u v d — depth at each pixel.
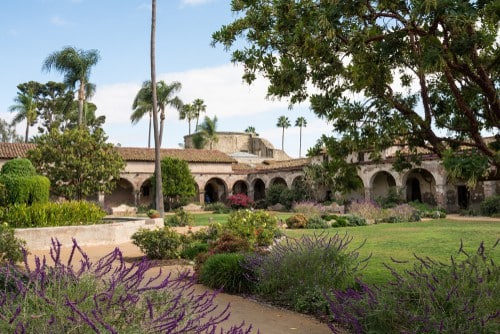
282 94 5.05
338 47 4.77
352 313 4.56
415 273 4.75
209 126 50.69
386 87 4.83
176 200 39.03
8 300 2.68
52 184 24.47
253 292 7.34
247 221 11.30
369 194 32.06
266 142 58.91
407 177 30.69
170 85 33.28
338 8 4.24
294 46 4.83
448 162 3.51
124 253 12.15
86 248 13.27
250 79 5.39
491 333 3.69
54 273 2.88
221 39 5.28
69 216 14.83
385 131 4.48
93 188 25.41
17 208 13.91
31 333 2.39
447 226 19.62
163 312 2.88
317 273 6.61
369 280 7.60
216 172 43.28
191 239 11.94
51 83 53.50
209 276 7.68
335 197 34.31
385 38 4.48
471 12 3.65
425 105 4.69
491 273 4.40
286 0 4.80
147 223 18.00
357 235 16.47
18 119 42.41
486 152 4.15
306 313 6.11
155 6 24.98
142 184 40.91
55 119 53.50
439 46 3.94
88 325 2.43
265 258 7.46
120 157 26.78
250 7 5.25
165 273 8.95
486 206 26.23
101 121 54.69
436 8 3.71
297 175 38.09
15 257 8.38
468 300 3.83
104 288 2.89
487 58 4.59
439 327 3.68
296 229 20.41
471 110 4.52
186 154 42.94
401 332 4.02
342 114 4.65
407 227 19.78
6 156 31.95
